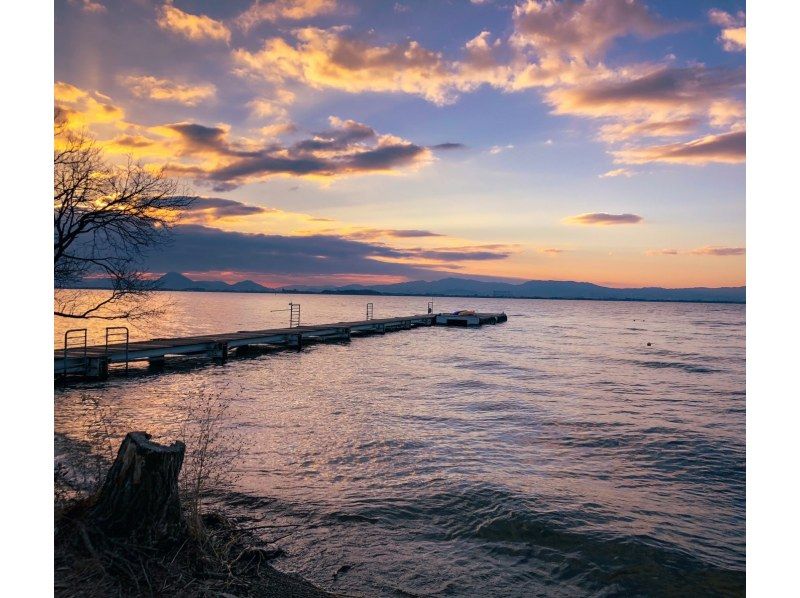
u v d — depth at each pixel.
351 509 8.55
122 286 10.48
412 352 38.25
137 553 4.46
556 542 7.70
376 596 5.93
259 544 6.82
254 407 17.30
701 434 15.42
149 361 26.86
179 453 4.87
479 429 15.16
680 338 63.16
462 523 8.23
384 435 13.84
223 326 59.34
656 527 8.45
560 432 15.21
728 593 6.45
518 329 70.38
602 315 142.12
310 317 86.00
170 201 10.57
